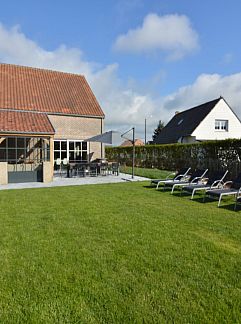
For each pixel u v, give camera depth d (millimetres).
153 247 5328
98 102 25219
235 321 3119
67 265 4500
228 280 4043
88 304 3418
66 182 15883
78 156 23328
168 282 3971
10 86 22688
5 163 15062
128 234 6105
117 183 15398
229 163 15758
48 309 3314
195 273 4254
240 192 9297
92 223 6930
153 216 7723
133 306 3377
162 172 21328
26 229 6395
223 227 6703
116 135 17922
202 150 18750
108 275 4164
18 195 11094
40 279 4035
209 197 10836
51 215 7707
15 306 3375
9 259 4723
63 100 23656
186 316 3193
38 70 26047
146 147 27516
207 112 32469
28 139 20531
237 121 33375
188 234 6145
